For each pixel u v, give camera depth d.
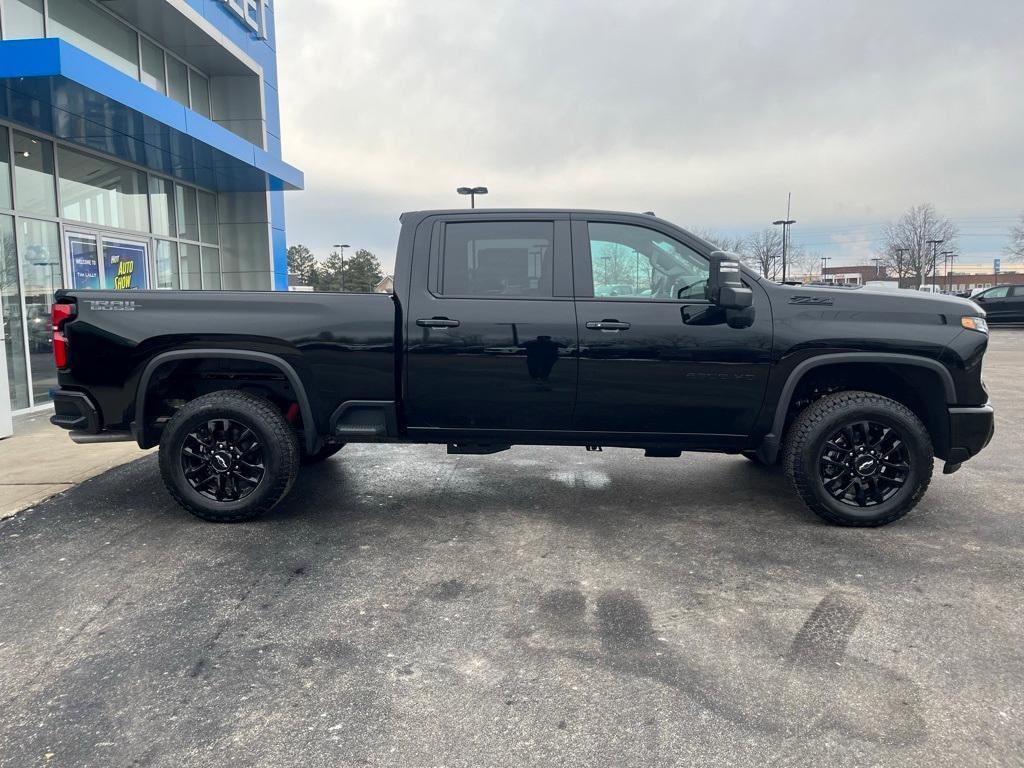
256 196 14.52
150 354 4.44
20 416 8.96
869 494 4.39
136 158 11.31
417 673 2.77
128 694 2.64
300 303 4.41
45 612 3.30
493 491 5.29
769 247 55.81
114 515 4.68
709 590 3.52
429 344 4.37
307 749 2.32
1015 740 2.34
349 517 4.67
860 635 3.05
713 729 2.41
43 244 9.60
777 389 4.31
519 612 3.29
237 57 13.38
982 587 3.53
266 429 4.38
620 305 4.34
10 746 2.33
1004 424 7.90
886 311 4.27
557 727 2.43
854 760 2.25
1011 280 93.06
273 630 3.12
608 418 4.42
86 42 10.51
